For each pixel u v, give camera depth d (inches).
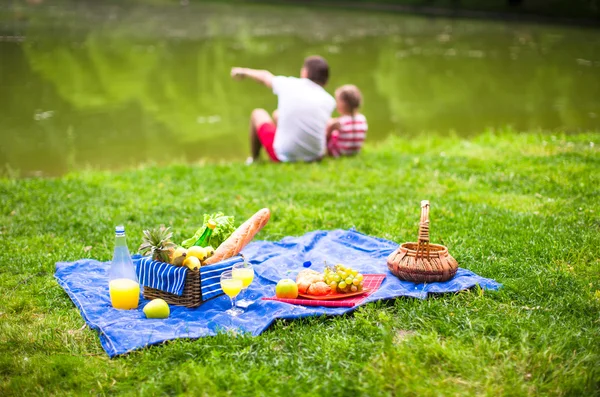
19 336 170.7
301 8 1387.8
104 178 340.5
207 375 150.2
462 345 161.6
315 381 147.6
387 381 146.6
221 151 434.0
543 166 336.8
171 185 327.0
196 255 188.2
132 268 187.8
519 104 554.3
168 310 179.9
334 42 896.9
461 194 297.9
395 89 617.0
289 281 187.3
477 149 390.0
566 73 679.1
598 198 280.5
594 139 395.5
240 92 606.5
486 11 1290.6
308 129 372.8
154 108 545.0
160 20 1128.2
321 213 273.3
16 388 148.4
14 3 1336.1
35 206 285.6
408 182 324.2
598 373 146.7
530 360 152.9
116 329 170.7
